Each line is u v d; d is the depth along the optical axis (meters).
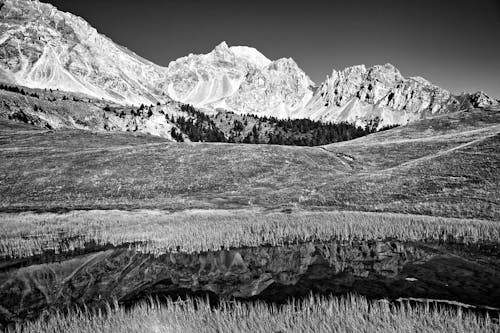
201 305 18.41
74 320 17.23
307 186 57.66
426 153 75.69
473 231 32.88
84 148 83.25
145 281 24.31
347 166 73.12
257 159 72.12
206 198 53.44
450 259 27.19
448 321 15.27
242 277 24.64
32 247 32.12
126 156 73.12
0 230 37.00
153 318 16.73
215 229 36.34
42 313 19.64
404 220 37.75
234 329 15.23
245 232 35.47
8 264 28.48
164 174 64.69
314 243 33.22
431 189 49.38
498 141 63.09
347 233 34.91
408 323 15.18
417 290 21.02
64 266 27.88
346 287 22.00
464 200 44.19
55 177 62.41
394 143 87.38
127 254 30.66
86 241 34.53
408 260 27.27
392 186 52.69
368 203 47.78
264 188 58.38
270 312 17.47
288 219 40.06
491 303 18.88
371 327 14.91
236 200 51.94
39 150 77.81
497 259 26.88
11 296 22.17
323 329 14.93
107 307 18.58
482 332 14.38
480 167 53.38
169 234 35.09
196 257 29.56
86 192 57.09
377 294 20.59
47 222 40.50
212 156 73.50
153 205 50.06
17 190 57.25
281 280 23.73
